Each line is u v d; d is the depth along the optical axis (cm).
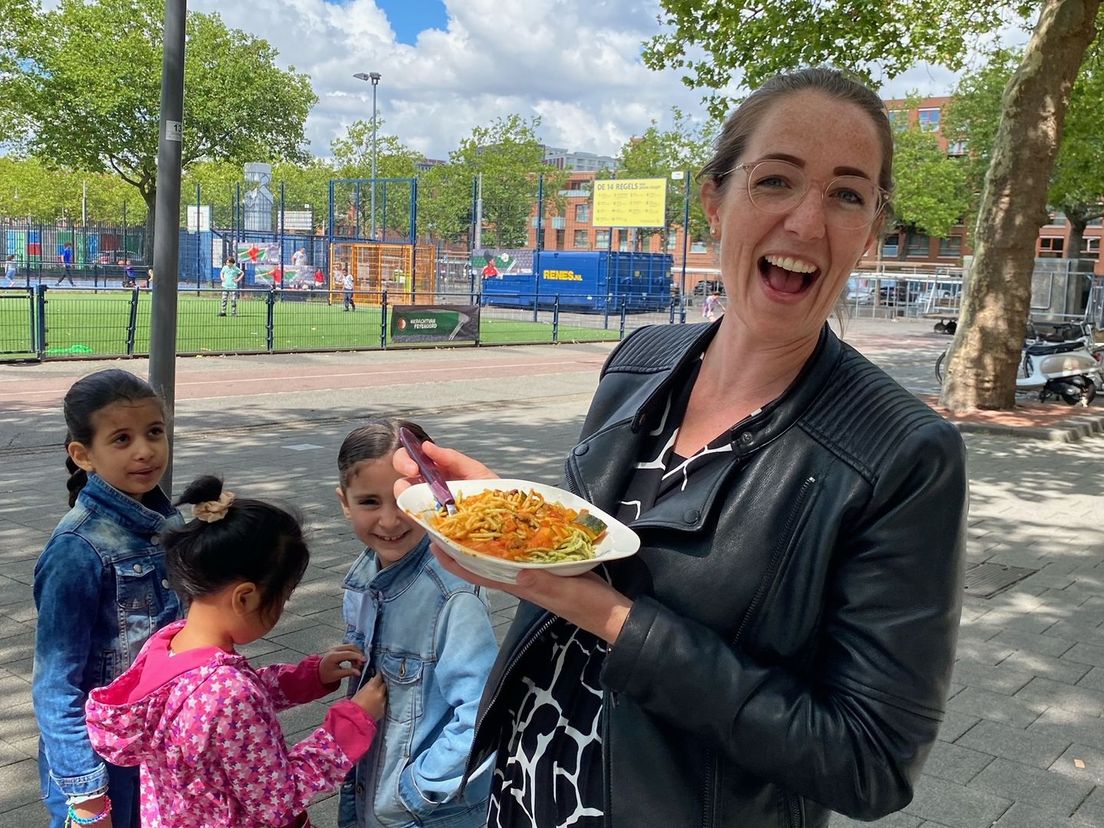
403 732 231
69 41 4128
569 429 1165
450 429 1145
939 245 7081
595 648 154
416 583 235
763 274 147
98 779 224
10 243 4997
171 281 512
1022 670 484
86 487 245
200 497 216
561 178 6581
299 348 1958
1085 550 707
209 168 5647
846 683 127
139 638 241
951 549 128
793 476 137
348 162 6038
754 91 153
